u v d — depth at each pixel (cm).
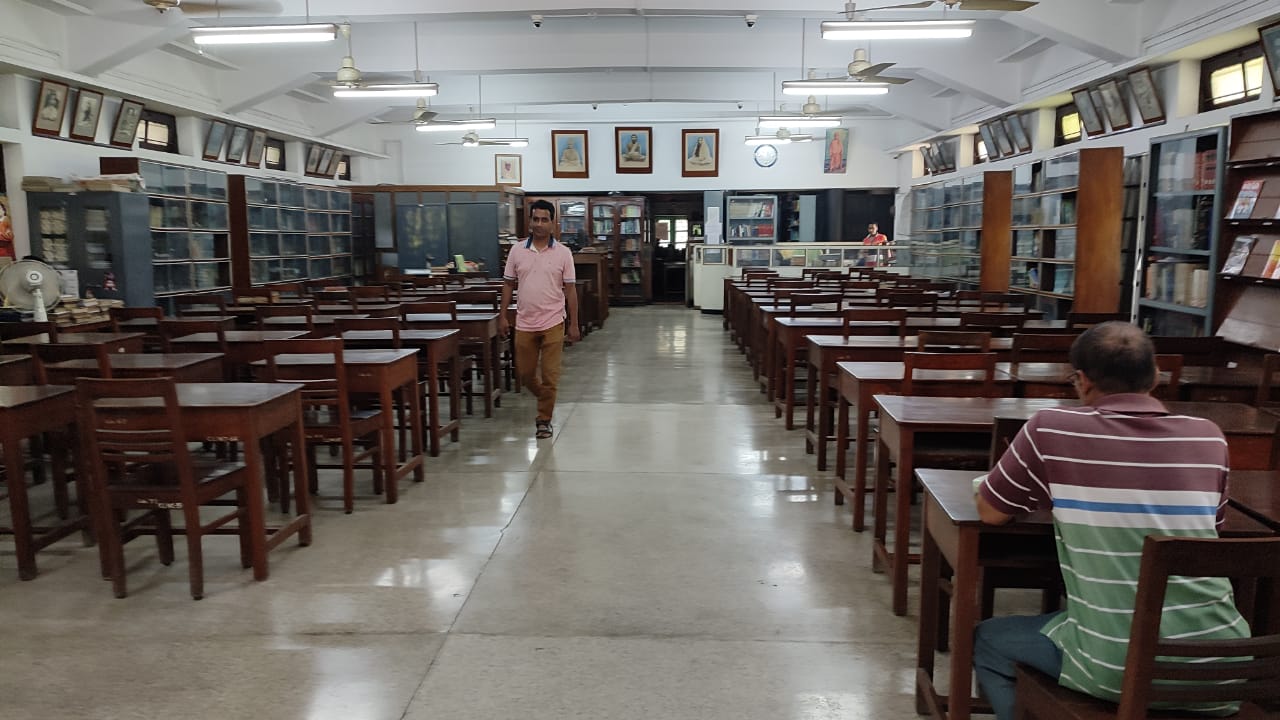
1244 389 420
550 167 1783
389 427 450
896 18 856
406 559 370
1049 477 179
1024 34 1036
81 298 798
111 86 895
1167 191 690
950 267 1330
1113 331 186
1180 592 165
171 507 325
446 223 1523
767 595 331
